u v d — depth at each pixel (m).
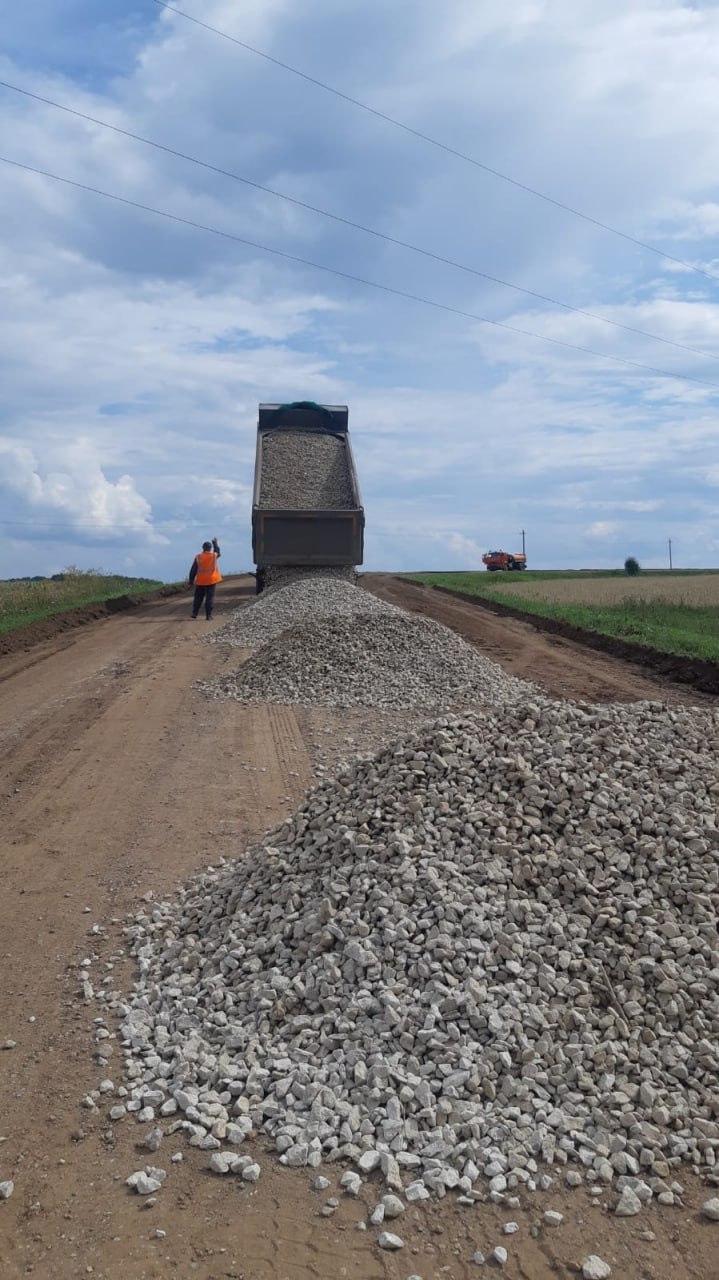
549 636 21.72
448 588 38.19
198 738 11.35
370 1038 4.55
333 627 16.00
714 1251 3.44
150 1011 5.12
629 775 6.41
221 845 7.65
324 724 12.12
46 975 5.55
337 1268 3.31
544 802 6.12
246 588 38.47
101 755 10.53
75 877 7.01
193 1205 3.64
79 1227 3.53
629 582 45.97
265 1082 4.38
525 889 5.50
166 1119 4.20
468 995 4.64
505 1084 4.22
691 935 5.13
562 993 4.73
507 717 7.51
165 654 18.31
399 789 6.47
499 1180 3.73
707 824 5.97
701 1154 3.95
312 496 27.78
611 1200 3.69
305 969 5.18
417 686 13.92
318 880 5.89
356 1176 3.75
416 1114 4.09
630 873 5.59
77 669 16.73
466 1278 3.29
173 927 6.11
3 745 11.05
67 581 35.19
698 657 16.31
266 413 31.36
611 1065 4.36
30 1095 4.38
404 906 5.32
